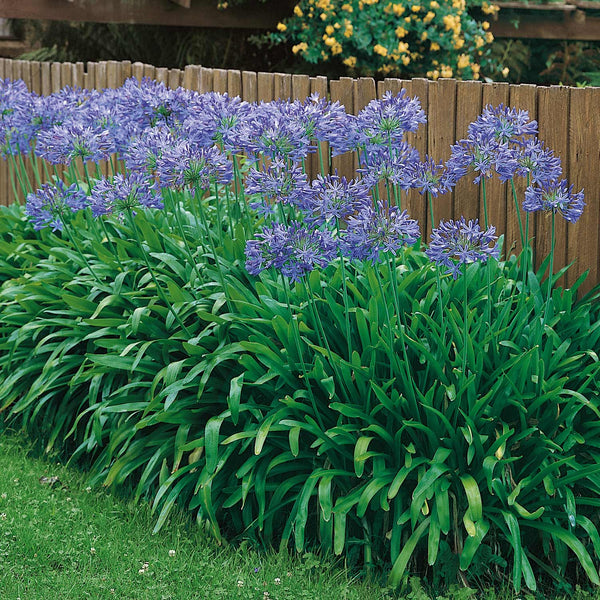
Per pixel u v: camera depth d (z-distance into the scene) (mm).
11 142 5094
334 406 3377
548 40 9164
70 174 5672
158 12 8508
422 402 3350
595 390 3598
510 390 3402
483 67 8711
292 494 3588
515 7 8438
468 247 3090
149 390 3963
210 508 3398
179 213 4395
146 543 3508
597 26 8766
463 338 3389
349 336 3510
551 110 4242
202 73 5613
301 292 3812
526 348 3605
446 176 3445
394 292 3408
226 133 3723
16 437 4578
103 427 4195
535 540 3406
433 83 4543
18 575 3279
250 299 3881
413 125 3365
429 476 3189
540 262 4391
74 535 3527
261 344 3551
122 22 8547
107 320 4078
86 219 5086
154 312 4199
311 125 3416
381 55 7711
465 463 3367
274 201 3990
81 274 4617
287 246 3221
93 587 3197
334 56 8078
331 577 3242
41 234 5203
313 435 3570
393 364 3424
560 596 3242
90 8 8531
